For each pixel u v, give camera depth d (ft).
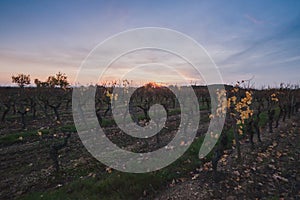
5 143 44.34
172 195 26.22
